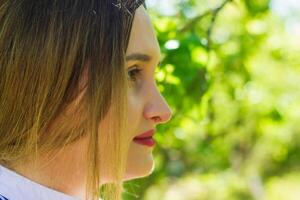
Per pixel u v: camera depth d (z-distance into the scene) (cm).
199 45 296
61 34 133
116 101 133
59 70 132
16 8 135
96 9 135
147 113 139
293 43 695
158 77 283
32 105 132
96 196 132
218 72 404
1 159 133
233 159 828
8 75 133
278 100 671
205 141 469
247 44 477
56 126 133
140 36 138
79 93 133
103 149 134
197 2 371
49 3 134
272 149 834
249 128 623
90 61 133
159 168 378
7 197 127
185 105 305
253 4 396
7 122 133
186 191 679
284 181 899
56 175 135
